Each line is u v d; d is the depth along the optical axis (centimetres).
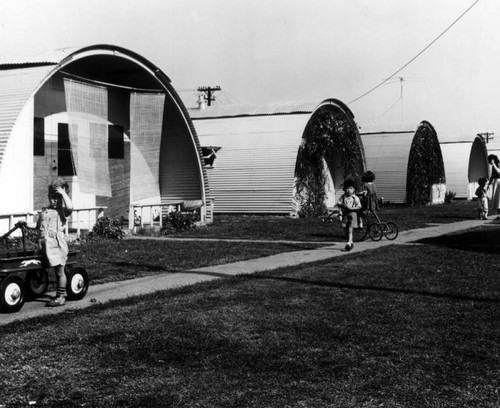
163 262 1302
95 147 1952
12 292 815
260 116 3142
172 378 545
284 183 2906
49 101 1877
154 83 2202
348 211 1531
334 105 3262
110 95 2161
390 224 1803
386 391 514
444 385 528
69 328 712
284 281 1038
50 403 493
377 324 731
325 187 3306
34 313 809
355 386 525
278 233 2014
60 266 861
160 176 2370
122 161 2205
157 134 2272
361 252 1455
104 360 595
